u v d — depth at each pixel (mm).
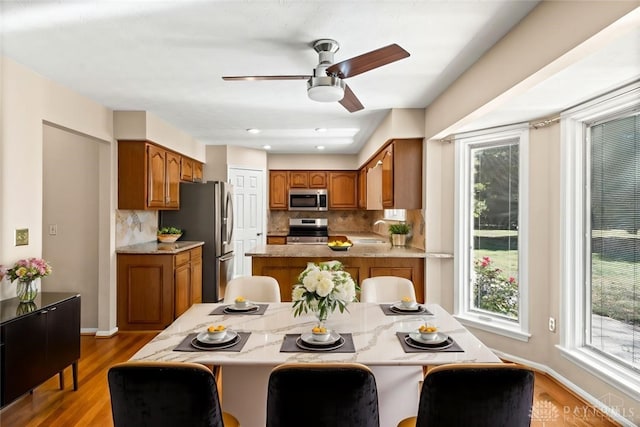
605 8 1439
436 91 3174
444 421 1246
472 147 3512
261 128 4691
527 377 1234
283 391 1227
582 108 2549
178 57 2469
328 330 1764
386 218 5816
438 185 3650
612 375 2309
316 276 1796
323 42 2213
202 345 1656
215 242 4902
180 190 4895
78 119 3244
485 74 2400
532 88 2254
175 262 3982
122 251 3893
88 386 2725
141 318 3947
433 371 1243
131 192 3908
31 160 2674
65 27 2055
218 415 1298
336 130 4789
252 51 2369
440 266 3629
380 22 2004
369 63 1969
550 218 2902
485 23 2031
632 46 1673
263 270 3676
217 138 5383
